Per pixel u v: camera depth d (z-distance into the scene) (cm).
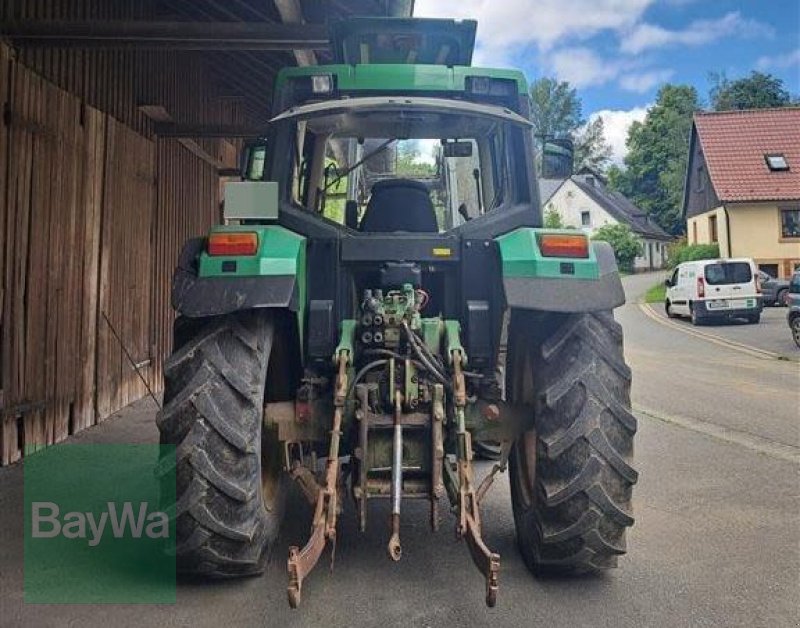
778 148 2917
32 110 521
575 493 274
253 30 495
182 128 795
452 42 403
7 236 489
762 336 1552
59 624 259
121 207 693
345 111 334
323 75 344
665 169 6375
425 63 415
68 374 584
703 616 267
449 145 406
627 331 1697
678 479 457
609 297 281
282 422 299
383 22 394
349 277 323
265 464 316
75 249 594
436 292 331
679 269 1992
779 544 341
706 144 2975
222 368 276
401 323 291
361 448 269
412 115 359
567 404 281
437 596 283
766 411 707
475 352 308
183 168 895
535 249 290
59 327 567
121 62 704
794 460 508
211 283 276
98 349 643
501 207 333
